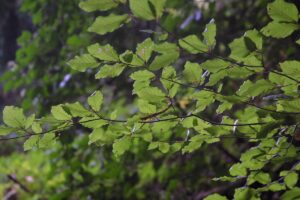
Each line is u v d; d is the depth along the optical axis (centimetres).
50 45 344
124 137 184
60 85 314
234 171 193
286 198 185
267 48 282
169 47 160
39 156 520
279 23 158
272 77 166
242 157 186
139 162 343
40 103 343
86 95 351
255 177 193
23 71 398
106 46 160
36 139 176
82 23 336
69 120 173
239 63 165
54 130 174
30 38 378
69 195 341
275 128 176
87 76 334
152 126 186
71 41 304
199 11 304
